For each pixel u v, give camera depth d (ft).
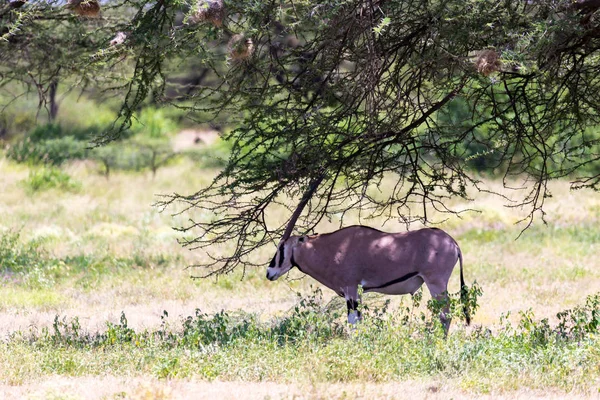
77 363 125.90
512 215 353.31
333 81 146.41
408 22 141.79
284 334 145.38
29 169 499.51
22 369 122.42
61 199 426.92
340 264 154.61
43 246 282.15
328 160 145.79
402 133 147.95
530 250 287.28
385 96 146.41
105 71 208.23
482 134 310.24
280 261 155.94
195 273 245.24
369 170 151.74
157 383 109.91
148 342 139.13
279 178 145.18
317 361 121.60
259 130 146.72
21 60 251.39
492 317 181.06
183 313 190.49
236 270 247.50
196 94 147.74
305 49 145.69
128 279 235.81
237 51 126.62
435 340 132.36
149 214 374.02
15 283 227.20
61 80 226.99
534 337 140.05
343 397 102.99
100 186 482.28
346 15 135.54
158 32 139.85
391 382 116.06
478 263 260.42
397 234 155.33
